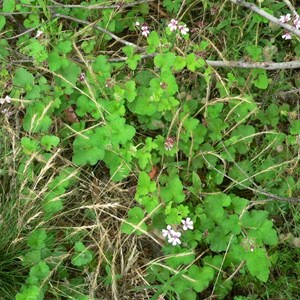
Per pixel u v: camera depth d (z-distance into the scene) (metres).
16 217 0.46
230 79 0.50
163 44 0.50
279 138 0.49
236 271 0.45
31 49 0.49
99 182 0.50
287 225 0.47
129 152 0.47
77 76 0.50
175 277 0.43
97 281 0.46
